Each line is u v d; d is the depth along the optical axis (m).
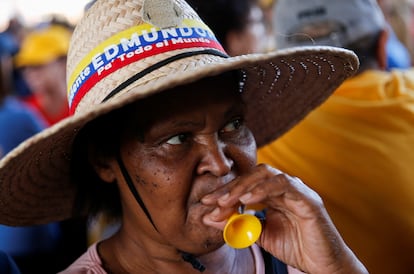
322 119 1.94
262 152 2.02
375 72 2.00
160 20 1.14
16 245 2.37
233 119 1.20
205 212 1.16
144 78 1.10
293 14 2.05
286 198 1.20
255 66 1.30
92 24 1.17
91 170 1.35
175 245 1.20
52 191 1.36
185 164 1.15
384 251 1.88
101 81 1.13
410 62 3.95
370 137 1.90
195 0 2.34
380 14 2.05
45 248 2.40
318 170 1.92
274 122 1.56
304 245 1.24
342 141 1.90
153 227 1.21
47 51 3.51
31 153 1.15
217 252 1.33
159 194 1.16
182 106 1.13
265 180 1.16
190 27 1.17
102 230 1.58
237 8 2.34
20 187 1.27
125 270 1.34
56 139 1.16
